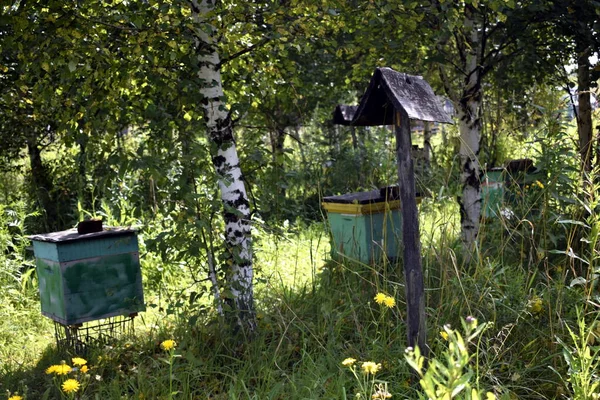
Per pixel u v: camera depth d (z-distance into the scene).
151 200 6.28
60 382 4.73
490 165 10.18
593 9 6.90
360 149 13.10
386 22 6.87
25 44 5.24
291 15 6.10
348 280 5.96
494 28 7.43
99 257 5.61
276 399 4.38
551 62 7.97
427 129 9.80
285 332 5.05
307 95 12.34
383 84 4.37
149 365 5.21
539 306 4.91
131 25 5.38
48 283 5.70
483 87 9.95
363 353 4.85
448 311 5.17
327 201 7.23
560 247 6.24
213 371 4.93
